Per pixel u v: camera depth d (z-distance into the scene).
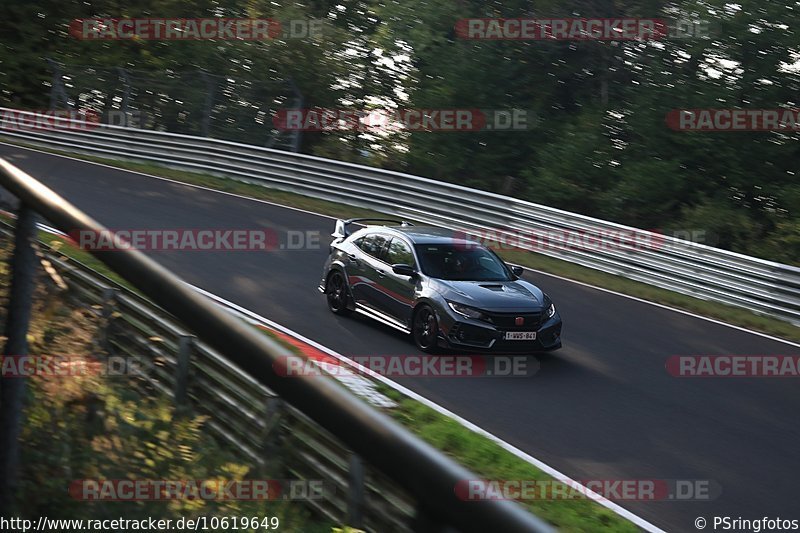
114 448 14.09
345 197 79.19
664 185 95.38
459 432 28.97
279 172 83.19
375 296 42.12
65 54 130.12
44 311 15.48
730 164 95.56
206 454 15.62
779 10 95.00
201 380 22.09
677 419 33.41
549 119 109.25
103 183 77.69
